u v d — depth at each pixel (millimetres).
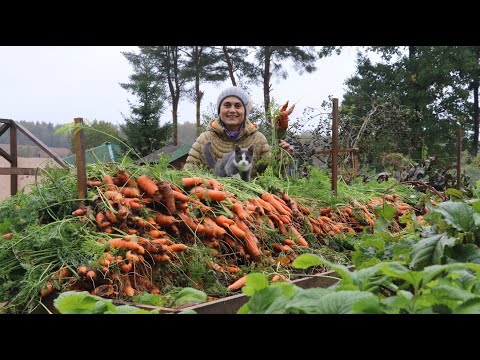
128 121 26531
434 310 995
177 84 34219
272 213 3795
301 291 1054
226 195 3502
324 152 5180
